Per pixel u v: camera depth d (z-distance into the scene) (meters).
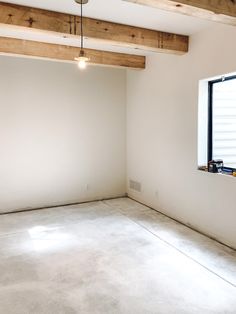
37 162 4.94
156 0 2.15
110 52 4.48
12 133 4.69
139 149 5.23
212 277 2.64
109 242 3.46
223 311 2.15
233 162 3.56
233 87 3.48
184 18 3.13
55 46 4.04
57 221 4.28
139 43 3.42
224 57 3.21
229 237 3.29
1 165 4.67
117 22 3.24
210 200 3.56
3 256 3.10
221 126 3.67
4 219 4.39
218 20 2.57
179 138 4.10
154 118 4.69
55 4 2.76
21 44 3.83
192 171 3.87
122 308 2.20
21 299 2.33
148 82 4.81
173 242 3.44
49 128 4.98
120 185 5.73
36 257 3.07
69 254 3.14
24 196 4.89
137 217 4.44
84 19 3.09
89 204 5.26
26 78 4.71
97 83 5.33
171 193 4.36
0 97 4.55
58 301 2.30
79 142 5.28
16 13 2.77
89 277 2.66
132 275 2.68
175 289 2.45
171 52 3.77
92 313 2.14
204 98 3.71
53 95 4.96
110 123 5.54
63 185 5.21
